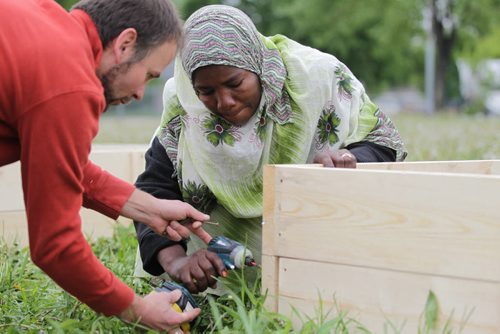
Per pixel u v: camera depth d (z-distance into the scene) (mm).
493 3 23500
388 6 24859
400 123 12578
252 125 2789
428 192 2146
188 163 2895
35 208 2102
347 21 25688
